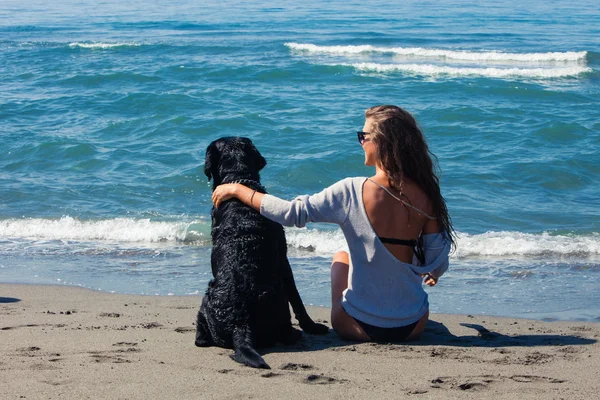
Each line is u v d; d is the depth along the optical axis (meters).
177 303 5.76
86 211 9.34
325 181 11.01
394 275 3.90
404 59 24.38
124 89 18.22
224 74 20.02
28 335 4.27
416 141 3.75
